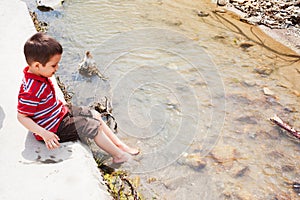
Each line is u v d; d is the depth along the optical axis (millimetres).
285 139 3127
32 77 2436
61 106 2688
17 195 2203
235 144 3062
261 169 2836
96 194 2260
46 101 2510
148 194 2580
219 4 5578
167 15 5168
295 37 4719
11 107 2918
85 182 2330
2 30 4098
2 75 3299
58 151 2559
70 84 3686
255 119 3332
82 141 2773
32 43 2361
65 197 2215
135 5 5395
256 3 5516
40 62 2381
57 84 3395
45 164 2443
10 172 2363
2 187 2250
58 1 5305
